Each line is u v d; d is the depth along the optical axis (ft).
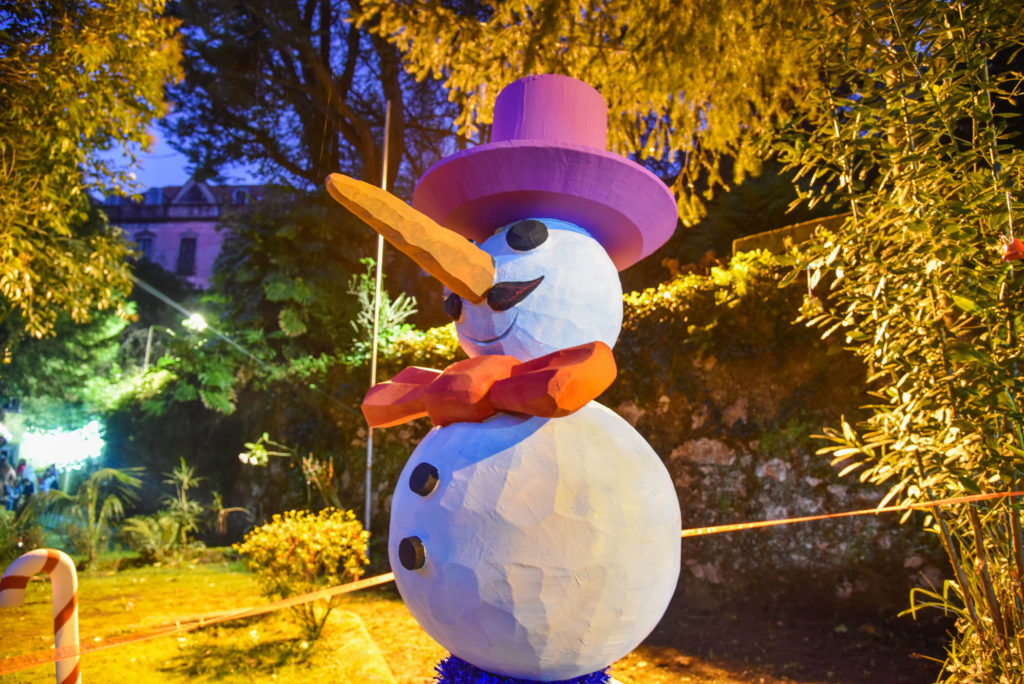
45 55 20.02
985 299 8.19
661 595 6.24
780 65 16.24
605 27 16.57
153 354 73.36
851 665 14.94
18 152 20.53
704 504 20.68
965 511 9.87
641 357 23.15
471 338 7.36
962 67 10.36
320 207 48.80
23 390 47.91
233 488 38.01
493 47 17.10
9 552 27.55
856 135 9.80
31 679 13.14
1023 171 8.76
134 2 21.74
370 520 29.66
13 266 20.61
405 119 59.26
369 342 33.30
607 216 7.75
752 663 15.49
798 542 18.78
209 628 17.25
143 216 123.95
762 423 20.13
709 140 19.85
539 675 6.22
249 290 46.70
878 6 9.95
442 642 6.40
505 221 8.03
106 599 21.84
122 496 40.32
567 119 7.68
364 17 18.11
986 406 8.49
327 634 16.63
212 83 53.83
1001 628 8.98
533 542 5.74
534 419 6.37
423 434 29.55
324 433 32.73
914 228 8.52
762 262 20.76
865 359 11.02
